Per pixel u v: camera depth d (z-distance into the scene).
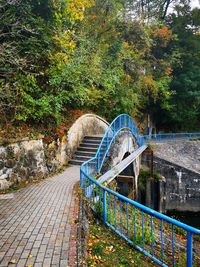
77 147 15.18
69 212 6.56
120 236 5.71
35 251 4.50
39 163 10.92
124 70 22.45
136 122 29.31
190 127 35.25
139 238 5.50
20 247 4.65
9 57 9.77
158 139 27.30
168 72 28.45
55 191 8.68
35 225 5.70
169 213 20.80
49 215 6.34
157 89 27.14
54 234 5.21
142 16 22.23
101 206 6.54
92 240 5.39
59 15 12.46
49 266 4.00
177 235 8.16
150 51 28.00
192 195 20.75
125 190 16.27
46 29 12.33
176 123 34.56
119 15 19.27
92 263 4.52
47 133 12.18
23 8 11.23
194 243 7.90
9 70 10.38
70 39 13.84
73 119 15.51
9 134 10.02
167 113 32.09
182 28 31.81
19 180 9.64
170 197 21.05
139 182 20.70
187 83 29.78
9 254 4.39
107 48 19.33
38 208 6.88
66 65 13.30
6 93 10.25
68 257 4.29
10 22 10.34
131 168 17.80
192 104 31.59
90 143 15.62
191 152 25.11
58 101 13.06
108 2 17.47
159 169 21.70
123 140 16.64
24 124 11.29
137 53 23.19
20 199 7.75
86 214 6.25
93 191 7.06
